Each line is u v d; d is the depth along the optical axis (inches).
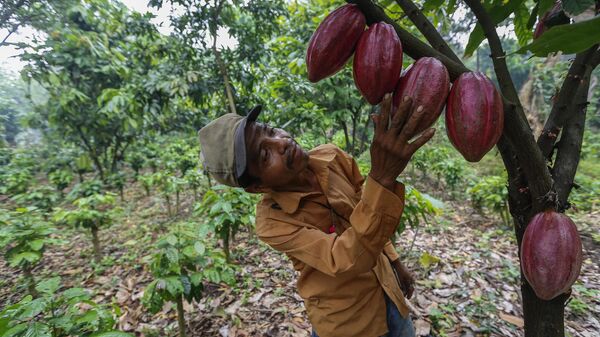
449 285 131.0
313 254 44.0
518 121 27.2
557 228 27.6
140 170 419.2
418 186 281.9
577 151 33.3
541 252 27.6
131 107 219.6
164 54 209.2
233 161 46.5
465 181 285.0
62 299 70.9
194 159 297.9
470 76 25.9
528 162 29.0
